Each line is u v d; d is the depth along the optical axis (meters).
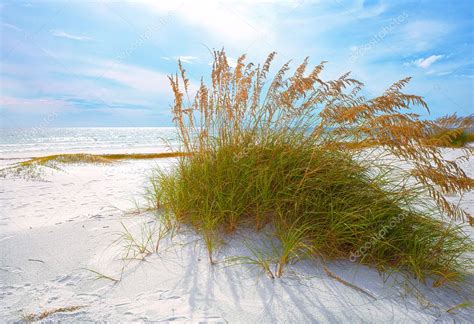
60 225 3.47
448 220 3.66
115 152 26.19
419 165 2.80
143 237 2.95
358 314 1.89
